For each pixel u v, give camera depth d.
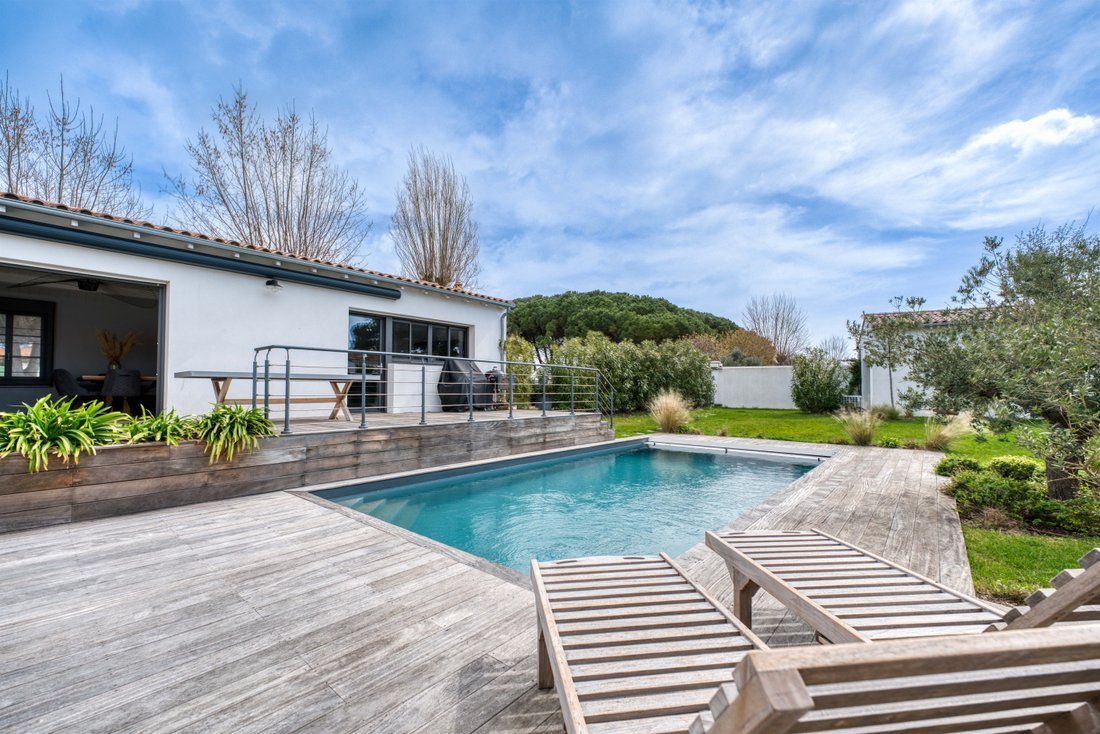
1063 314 4.36
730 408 17.53
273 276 7.13
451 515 5.23
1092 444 3.48
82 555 3.19
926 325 5.02
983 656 0.68
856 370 16.05
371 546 3.40
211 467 4.56
